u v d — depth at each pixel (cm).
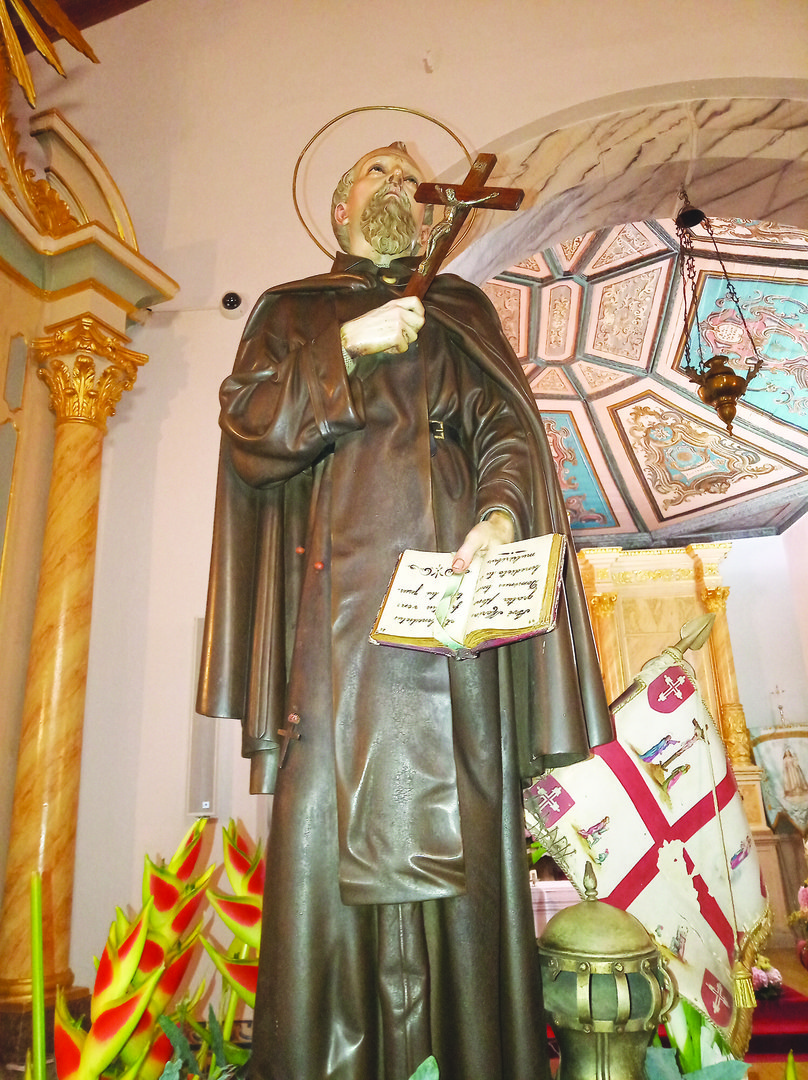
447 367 185
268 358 184
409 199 208
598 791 206
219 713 167
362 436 169
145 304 353
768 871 1099
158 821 305
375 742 149
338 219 222
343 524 163
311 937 146
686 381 988
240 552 177
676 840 205
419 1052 142
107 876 299
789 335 895
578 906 171
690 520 1244
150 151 392
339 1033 144
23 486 315
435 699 151
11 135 335
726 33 406
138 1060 161
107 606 328
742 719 1157
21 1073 247
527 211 393
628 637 1209
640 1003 157
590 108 397
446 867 142
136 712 317
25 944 270
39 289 333
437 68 402
